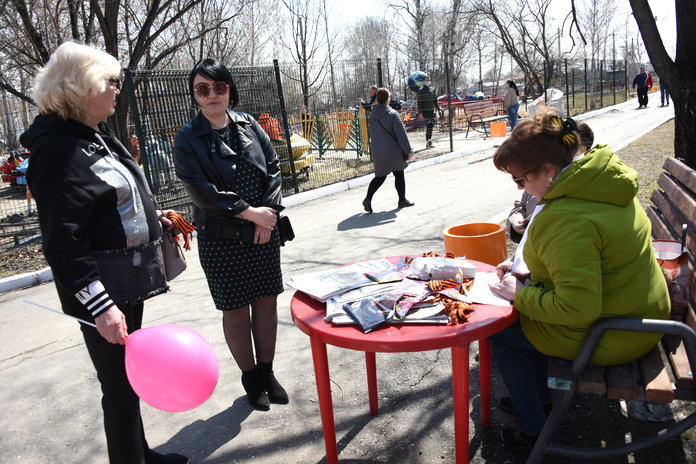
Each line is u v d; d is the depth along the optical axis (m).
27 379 3.57
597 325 1.79
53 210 1.75
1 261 6.82
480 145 13.93
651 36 4.04
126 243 1.99
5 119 8.83
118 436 2.08
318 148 13.47
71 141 1.81
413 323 1.93
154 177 7.68
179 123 7.91
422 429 2.56
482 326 1.85
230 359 3.54
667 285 2.11
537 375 2.42
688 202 2.46
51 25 11.08
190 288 5.09
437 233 5.97
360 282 2.31
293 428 2.69
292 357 3.45
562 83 25.27
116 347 2.01
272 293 2.85
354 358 3.34
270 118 9.25
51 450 2.76
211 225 2.63
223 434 2.71
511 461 2.25
